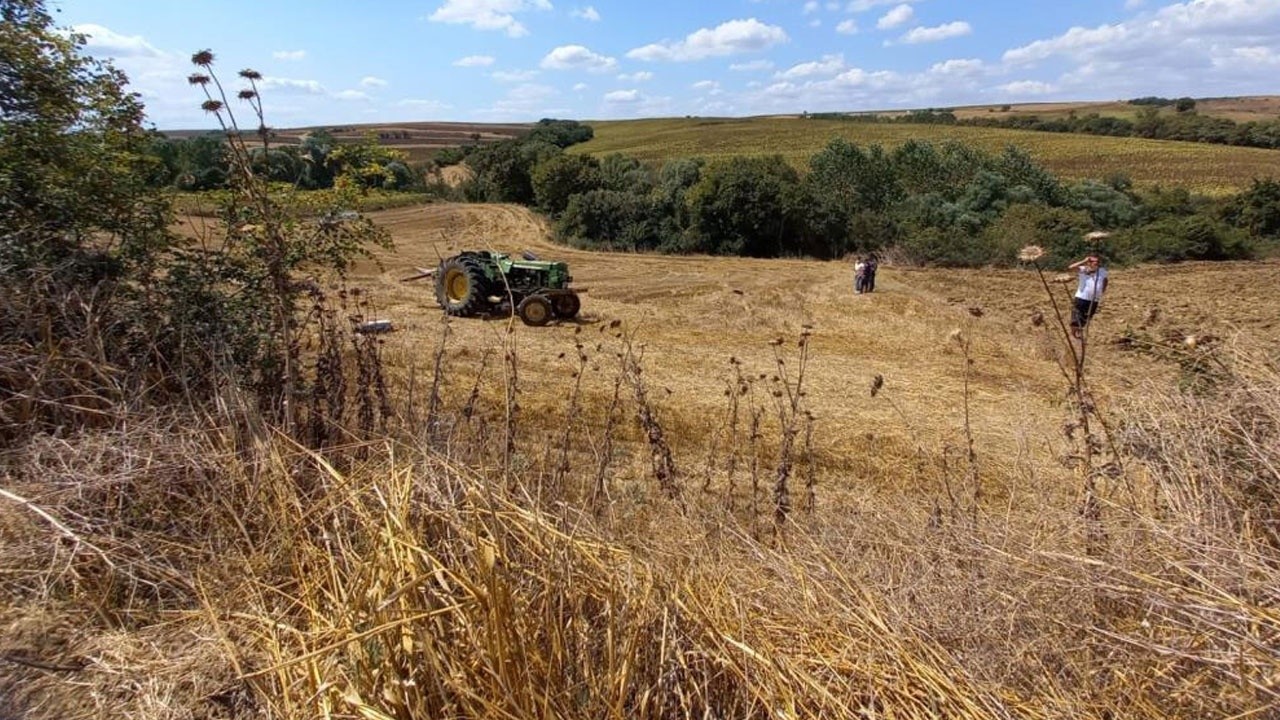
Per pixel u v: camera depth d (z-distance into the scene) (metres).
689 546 2.90
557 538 2.17
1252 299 16.20
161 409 3.32
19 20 5.10
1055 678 2.00
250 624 2.27
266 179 4.37
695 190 30.34
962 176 33.16
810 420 4.64
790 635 2.19
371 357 4.69
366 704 1.74
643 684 1.90
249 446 3.09
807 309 15.27
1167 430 2.72
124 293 4.17
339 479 2.54
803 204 29.69
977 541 2.61
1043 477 3.50
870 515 3.72
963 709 1.85
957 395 8.77
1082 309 9.55
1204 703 1.76
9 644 2.21
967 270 23.61
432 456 2.57
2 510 2.61
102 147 4.93
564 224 31.86
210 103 3.51
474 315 13.66
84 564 2.50
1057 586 2.17
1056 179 33.03
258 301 4.40
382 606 1.82
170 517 2.79
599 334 12.25
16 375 3.31
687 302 16.11
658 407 7.60
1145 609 2.03
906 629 2.13
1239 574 1.92
